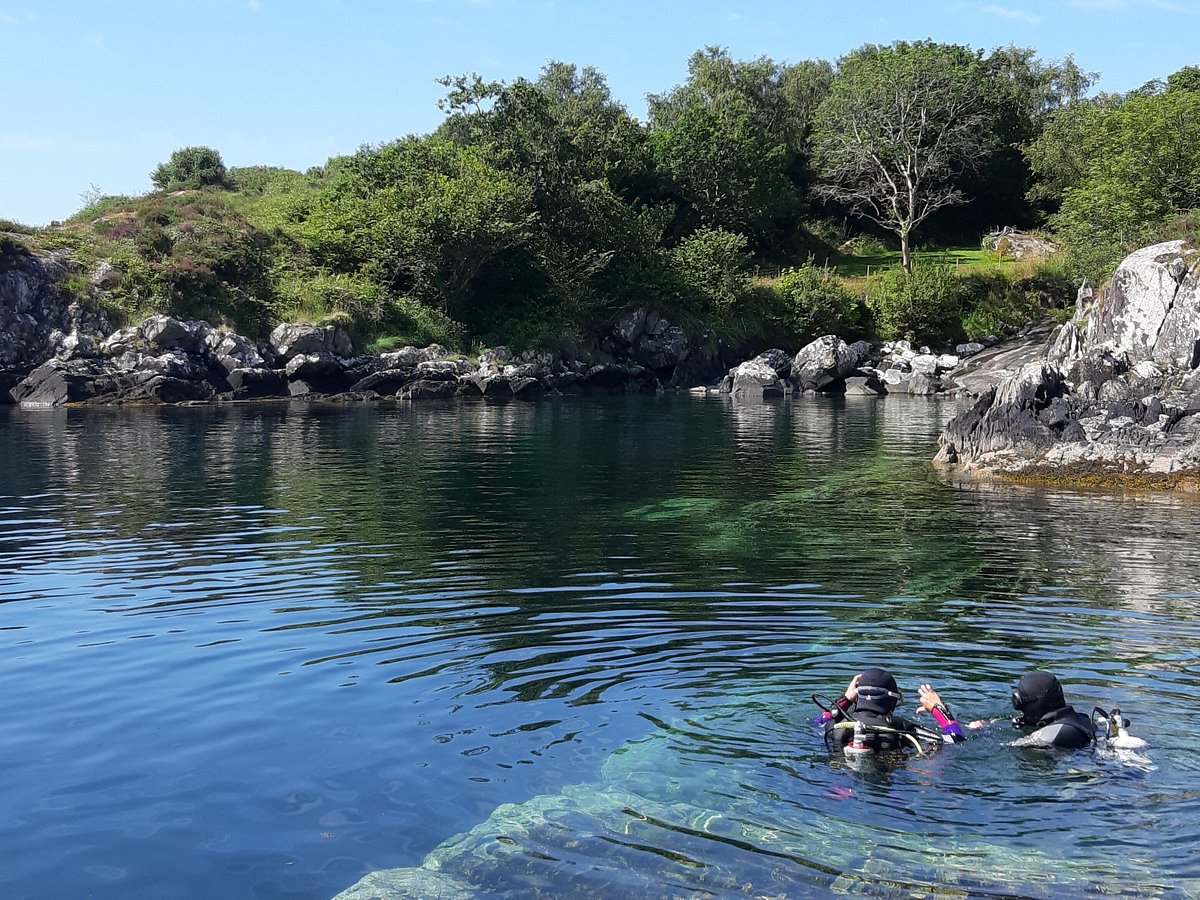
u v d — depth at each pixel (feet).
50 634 28.27
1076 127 217.56
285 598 32.60
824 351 166.20
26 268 132.98
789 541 43.45
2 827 16.62
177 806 17.33
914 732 19.57
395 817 16.79
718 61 268.41
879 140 206.69
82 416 109.29
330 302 148.77
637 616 30.45
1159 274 79.71
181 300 138.10
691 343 175.52
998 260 211.61
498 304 170.60
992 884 14.39
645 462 72.33
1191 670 24.97
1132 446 64.49
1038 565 38.55
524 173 172.65
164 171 221.25
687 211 221.05
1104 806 16.99
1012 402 71.56
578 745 19.90
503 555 39.81
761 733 20.52
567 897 14.07
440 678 24.35
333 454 75.82
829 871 14.75
